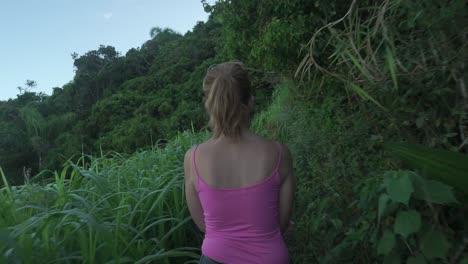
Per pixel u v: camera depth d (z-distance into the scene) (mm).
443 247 1591
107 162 4254
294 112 4727
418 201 1731
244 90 1582
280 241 1576
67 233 2168
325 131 3281
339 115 3322
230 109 1543
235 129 1557
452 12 1777
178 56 44000
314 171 3172
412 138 2279
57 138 45250
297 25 4043
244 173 1544
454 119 2016
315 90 4129
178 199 3100
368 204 1949
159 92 39688
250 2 4863
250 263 1518
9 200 2658
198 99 33594
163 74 43094
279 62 4465
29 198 2945
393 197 1545
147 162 4559
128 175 3834
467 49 1803
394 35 2314
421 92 2146
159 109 33844
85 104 53375
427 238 1626
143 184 3508
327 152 3025
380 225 2051
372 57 2232
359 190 2541
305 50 4059
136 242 2504
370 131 2775
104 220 2520
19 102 61156
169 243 2809
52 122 48219
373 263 2205
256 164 1546
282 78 5598
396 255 1768
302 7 4117
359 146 2750
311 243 2703
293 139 4203
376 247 1897
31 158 46219
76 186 3092
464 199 1629
